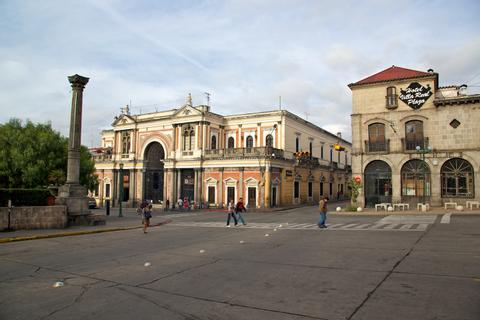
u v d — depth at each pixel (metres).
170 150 48.16
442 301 6.63
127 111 55.50
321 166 53.50
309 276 8.75
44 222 20.38
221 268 9.90
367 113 33.31
